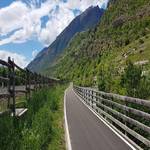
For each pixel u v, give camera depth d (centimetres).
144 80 1766
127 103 1512
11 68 1345
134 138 1458
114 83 2383
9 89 1284
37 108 1747
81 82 9462
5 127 1059
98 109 2381
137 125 1278
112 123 1886
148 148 1264
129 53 12950
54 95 2984
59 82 7625
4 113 1170
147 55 11269
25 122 1289
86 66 19962
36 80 2458
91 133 1583
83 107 2844
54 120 1925
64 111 2461
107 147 1285
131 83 1853
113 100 1895
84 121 1972
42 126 1353
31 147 1034
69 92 5756
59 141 1420
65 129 1686
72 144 1339
